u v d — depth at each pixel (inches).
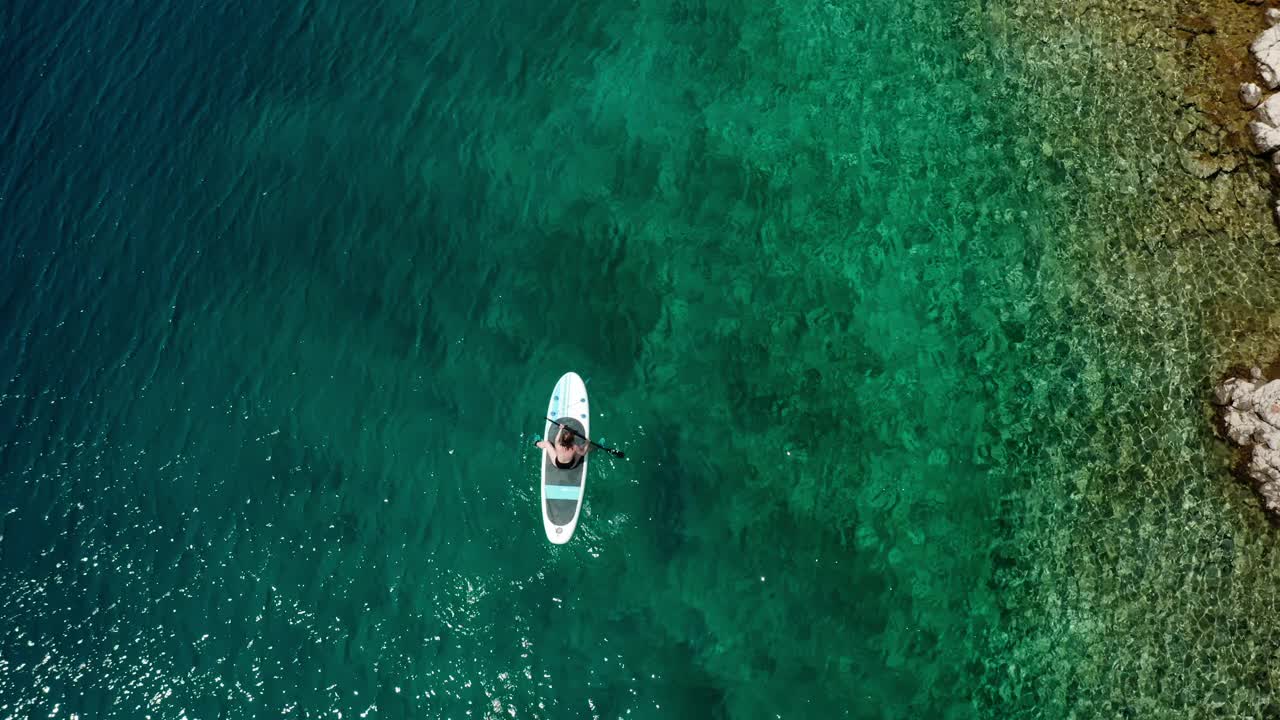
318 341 804.0
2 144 917.2
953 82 918.4
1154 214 824.9
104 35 982.4
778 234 852.0
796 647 679.1
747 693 662.5
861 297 821.2
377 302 821.9
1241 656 655.1
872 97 920.3
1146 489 718.5
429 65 947.3
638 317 813.2
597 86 935.7
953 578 702.5
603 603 695.7
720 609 693.3
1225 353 757.9
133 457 758.5
